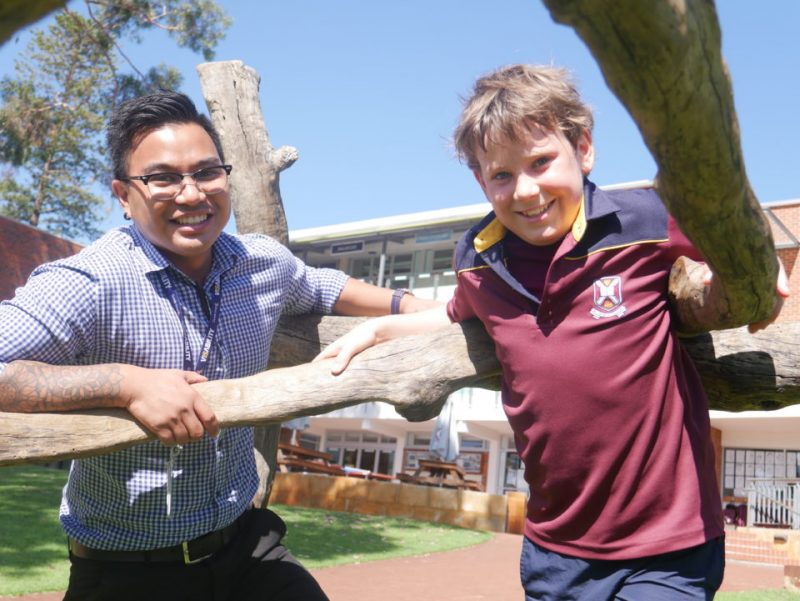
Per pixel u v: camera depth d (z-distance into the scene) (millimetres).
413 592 8219
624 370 2203
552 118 2158
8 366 2066
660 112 1063
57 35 25953
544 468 2312
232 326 2518
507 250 2367
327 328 3070
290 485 18078
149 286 2365
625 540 2184
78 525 2461
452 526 15891
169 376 2150
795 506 17156
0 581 6598
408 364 2484
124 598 2451
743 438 21391
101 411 2115
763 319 2123
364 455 28078
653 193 2281
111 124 2428
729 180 1297
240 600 2566
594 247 2229
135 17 19844
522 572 2416
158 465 2381
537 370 2279
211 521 2463
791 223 19469
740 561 14891
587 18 892
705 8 957
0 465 2041
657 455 2191
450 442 19281
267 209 4172
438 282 26328
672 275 2275
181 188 2346
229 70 4258
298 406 2328
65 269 2240
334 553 10297
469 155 2373
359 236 26547
